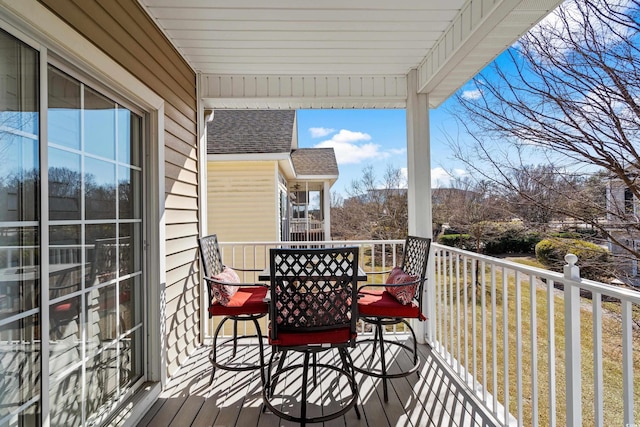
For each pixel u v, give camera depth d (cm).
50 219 146
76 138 164
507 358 191
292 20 246
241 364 274
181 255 281
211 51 289
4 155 125
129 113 217
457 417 201
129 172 216
